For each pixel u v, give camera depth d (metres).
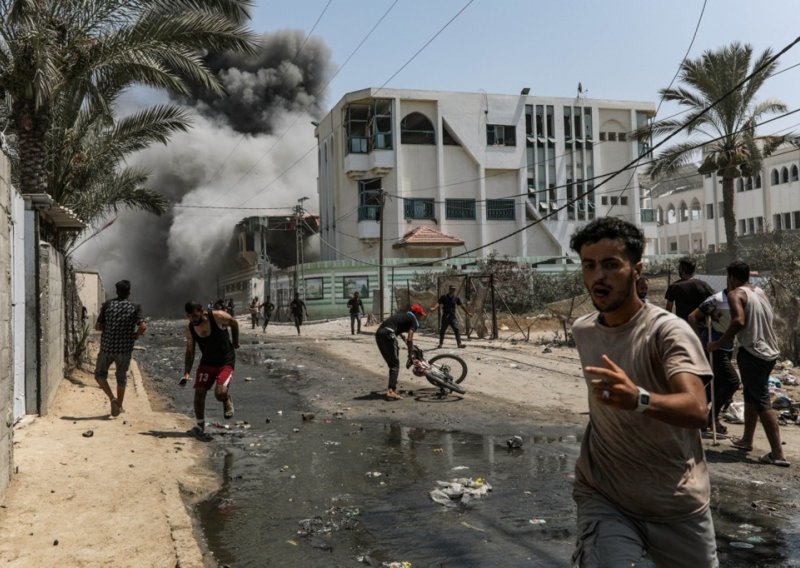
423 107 42.69
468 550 4.29
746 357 6.33
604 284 2.33
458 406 9.91
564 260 43.91
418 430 8.27
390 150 41.28
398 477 6.11
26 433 7.47
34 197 8.48
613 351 2.41
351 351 18.91
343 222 43.22
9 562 3.99
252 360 17.64
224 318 8.06
